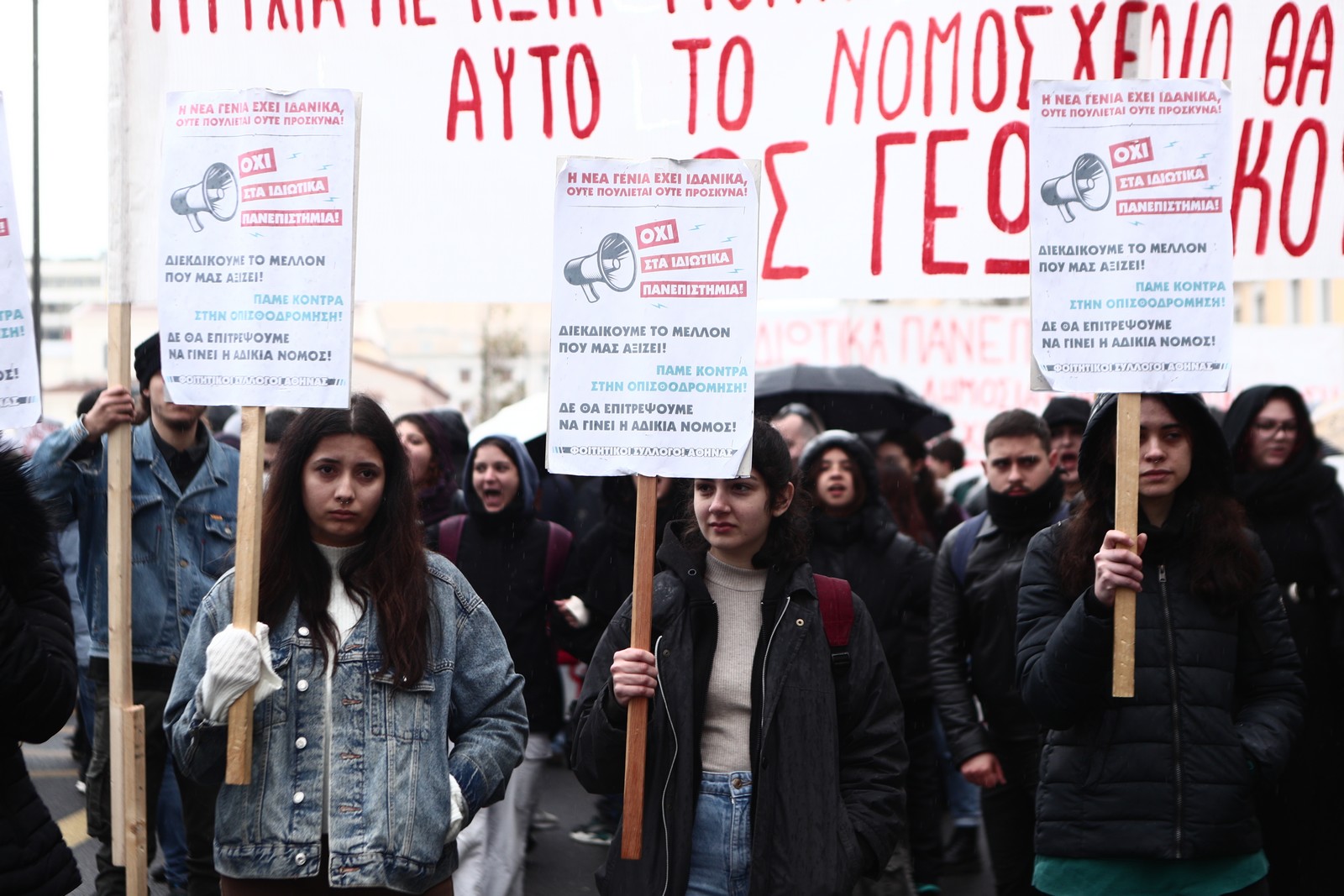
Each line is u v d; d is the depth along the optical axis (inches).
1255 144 168.7
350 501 131.6
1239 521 148.0
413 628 129.3
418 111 171.0
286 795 125.7
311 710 127.7
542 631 227.5
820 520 230.4
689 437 135.8
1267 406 197.2
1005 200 167.3
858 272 169.6
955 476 599.5
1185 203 136.1
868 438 420.8
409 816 125.6
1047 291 138.1
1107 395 150.1
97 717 198.4
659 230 136.0
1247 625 149.0
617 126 170.6
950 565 217.6
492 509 229.6
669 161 135.6
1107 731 144.8
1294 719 147.0
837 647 137.2
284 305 134.8
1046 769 149.3
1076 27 165.8
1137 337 136.9
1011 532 211.6
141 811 144.8
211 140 135.6
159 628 200.7
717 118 169.9
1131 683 134.7
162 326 135.6
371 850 124.0
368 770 126.3
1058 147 137.6
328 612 130.3
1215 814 142.5
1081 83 136.9
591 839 290.2
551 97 170.6
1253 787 145.2
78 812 311.9
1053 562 154.2
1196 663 145.2
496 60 170.4
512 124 170.9
